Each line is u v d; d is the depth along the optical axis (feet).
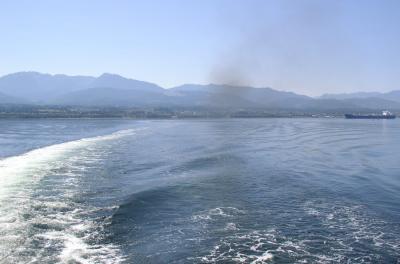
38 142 262.26
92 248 79.30
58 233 86.48
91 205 106.83
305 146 248.93
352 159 196.54
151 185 128.26
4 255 74.84
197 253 78.13
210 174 147.74
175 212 101.91
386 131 411.95
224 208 105.81
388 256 78.13
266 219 97.71
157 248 80.07
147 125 481.05
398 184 137.69
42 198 113.60
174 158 187.62
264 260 75.82
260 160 183.62
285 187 129.59
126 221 94.63
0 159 185.68
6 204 107.14
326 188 129.39
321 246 82.33
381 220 98.02
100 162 176.96
